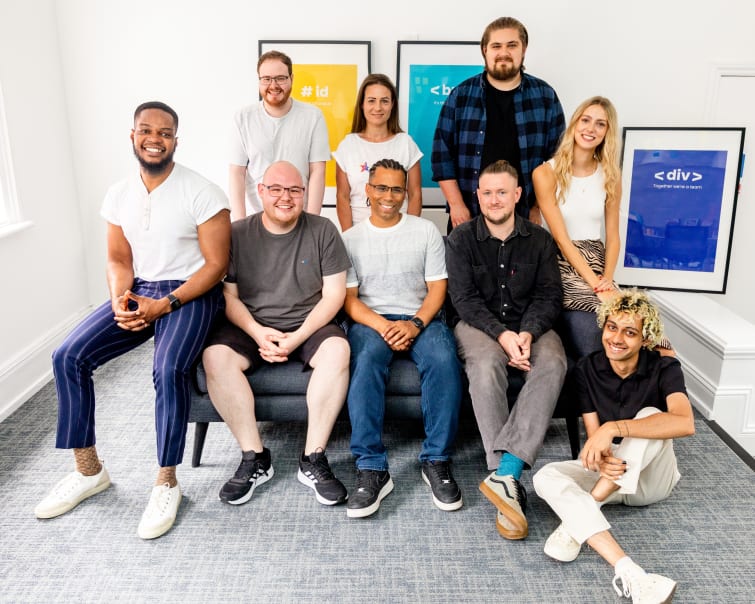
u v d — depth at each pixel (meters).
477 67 3.54
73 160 3.70
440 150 3.16
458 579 1.97
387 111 3.11
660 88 3.57
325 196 3.74
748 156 3.64
